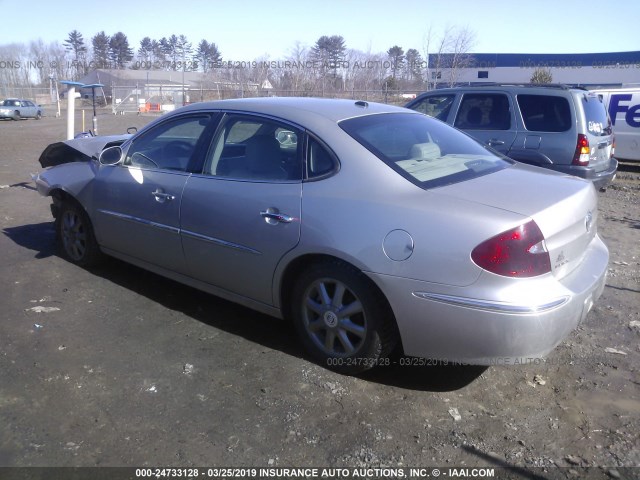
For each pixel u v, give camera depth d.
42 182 5.52
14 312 4.40
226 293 4.11
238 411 3.20
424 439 2.99
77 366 3.63
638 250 6.45
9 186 9.64
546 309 2.94
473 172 3.66
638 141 12.49
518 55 41.25
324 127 3.68
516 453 2.89
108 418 3.11
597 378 3.59
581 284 3.24
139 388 3.40
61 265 5.48
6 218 7.35
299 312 3.69
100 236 5.02
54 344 3.91
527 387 3.49
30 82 60.41
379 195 3.30
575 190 3.47
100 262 5.36
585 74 41.50
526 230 2.95
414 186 3.30
